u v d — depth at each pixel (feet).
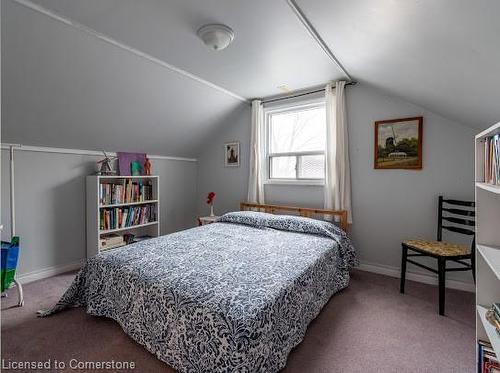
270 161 12.19
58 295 7.79
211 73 9.05
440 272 6.84
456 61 4.79
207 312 4.33
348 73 9.16
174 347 4.74
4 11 5.42
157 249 6.84
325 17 5.51
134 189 11.24
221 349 4.13
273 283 5.02
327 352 5.41
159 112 10.21
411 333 6.05
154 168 12.57
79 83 7.63
